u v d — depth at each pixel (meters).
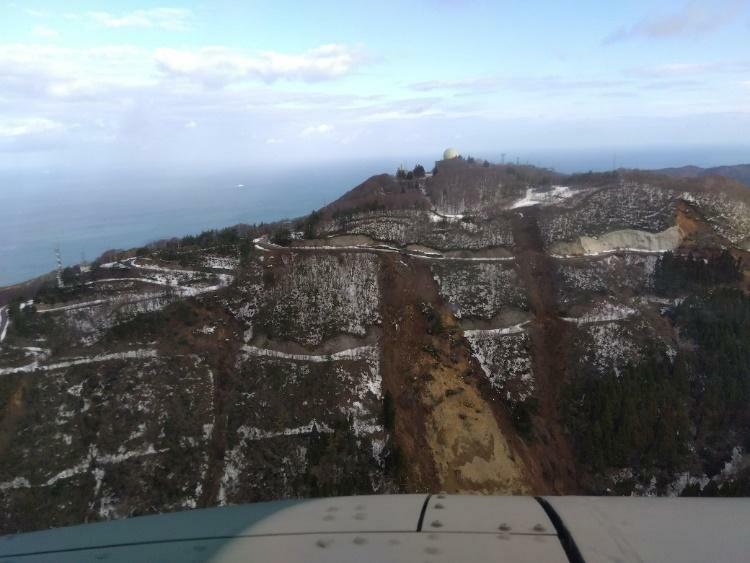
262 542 3.81
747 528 3.65
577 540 3.50
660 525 3.73
